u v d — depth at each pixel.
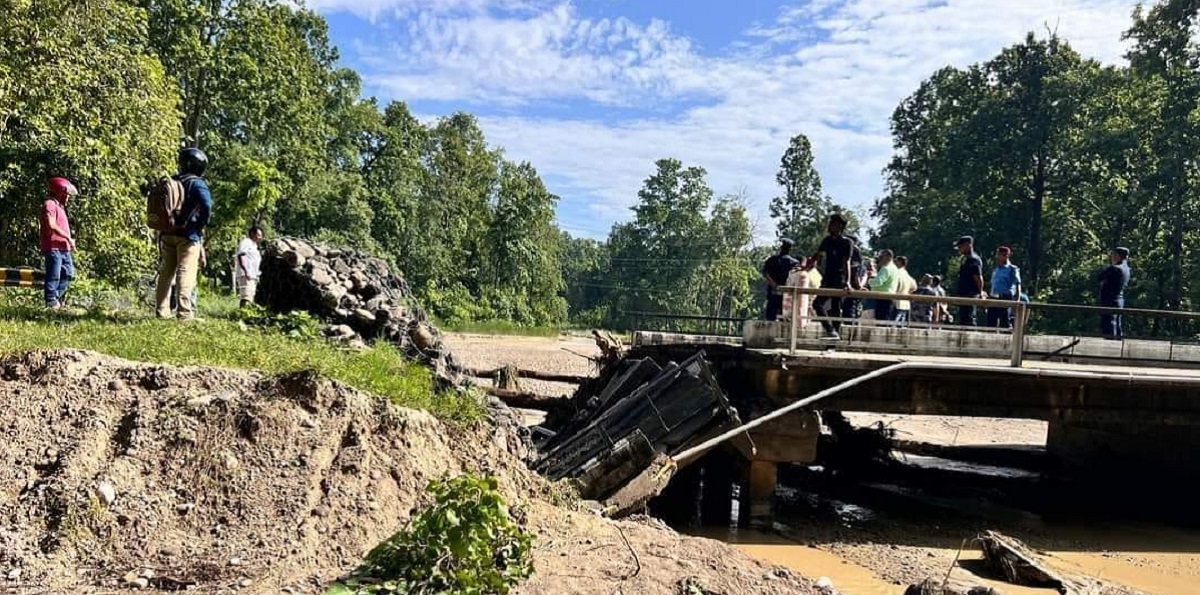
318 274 9.07
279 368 5.82
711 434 9.09
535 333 44.62
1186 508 11.31
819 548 8.91
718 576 5.08
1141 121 35.62
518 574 4.22
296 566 4.08
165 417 4.69
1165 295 33.31
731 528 9.69
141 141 16.28
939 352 10.67
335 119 47.56
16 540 3.75
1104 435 13.38
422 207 56.72
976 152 42.41
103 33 15.79
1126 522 11.01
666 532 6.38
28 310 7.28
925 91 52.66
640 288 77.44
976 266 13.16
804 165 72.56
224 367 5.48
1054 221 40.41
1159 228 36.34
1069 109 38.28
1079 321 36.22
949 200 43.34
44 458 4.22
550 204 65.56
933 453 15.62
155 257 15.95
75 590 3.56
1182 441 11.55
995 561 8.02
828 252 10.89
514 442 7.44
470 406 6.75
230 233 26.50
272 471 4.66
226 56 31.00
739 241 77.06
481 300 56.84
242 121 34.06
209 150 31.70
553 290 68.12
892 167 54.34
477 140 68.06
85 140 14.45
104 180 14.45
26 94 13.73
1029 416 10.27
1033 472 14.48
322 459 4.86
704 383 9.23
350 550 4.39
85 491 4.06
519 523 5.45
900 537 9.57
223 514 4.32
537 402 13.56
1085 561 8.95
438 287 55.47
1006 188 41.50
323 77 46.53
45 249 8.38
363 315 8.73
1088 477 13.66
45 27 14.13
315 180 40.00
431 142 64.38
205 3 30.08
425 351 8.76
